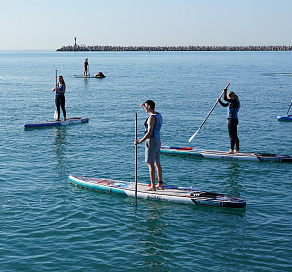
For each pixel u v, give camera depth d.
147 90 39.41
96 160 13.81
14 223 8.59
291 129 19.53
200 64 101.38
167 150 14.86
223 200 9.70
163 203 9.96
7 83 48.06
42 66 95.12
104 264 6.99
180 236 8.11
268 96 34.00
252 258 7.21
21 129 19.22
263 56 183.38
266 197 10.33
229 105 14.25
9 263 6.97
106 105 28.66
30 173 12.20
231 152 14.36
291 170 12.80
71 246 7.62
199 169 12.92
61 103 20.55
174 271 6.78
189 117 23.30
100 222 8.75
